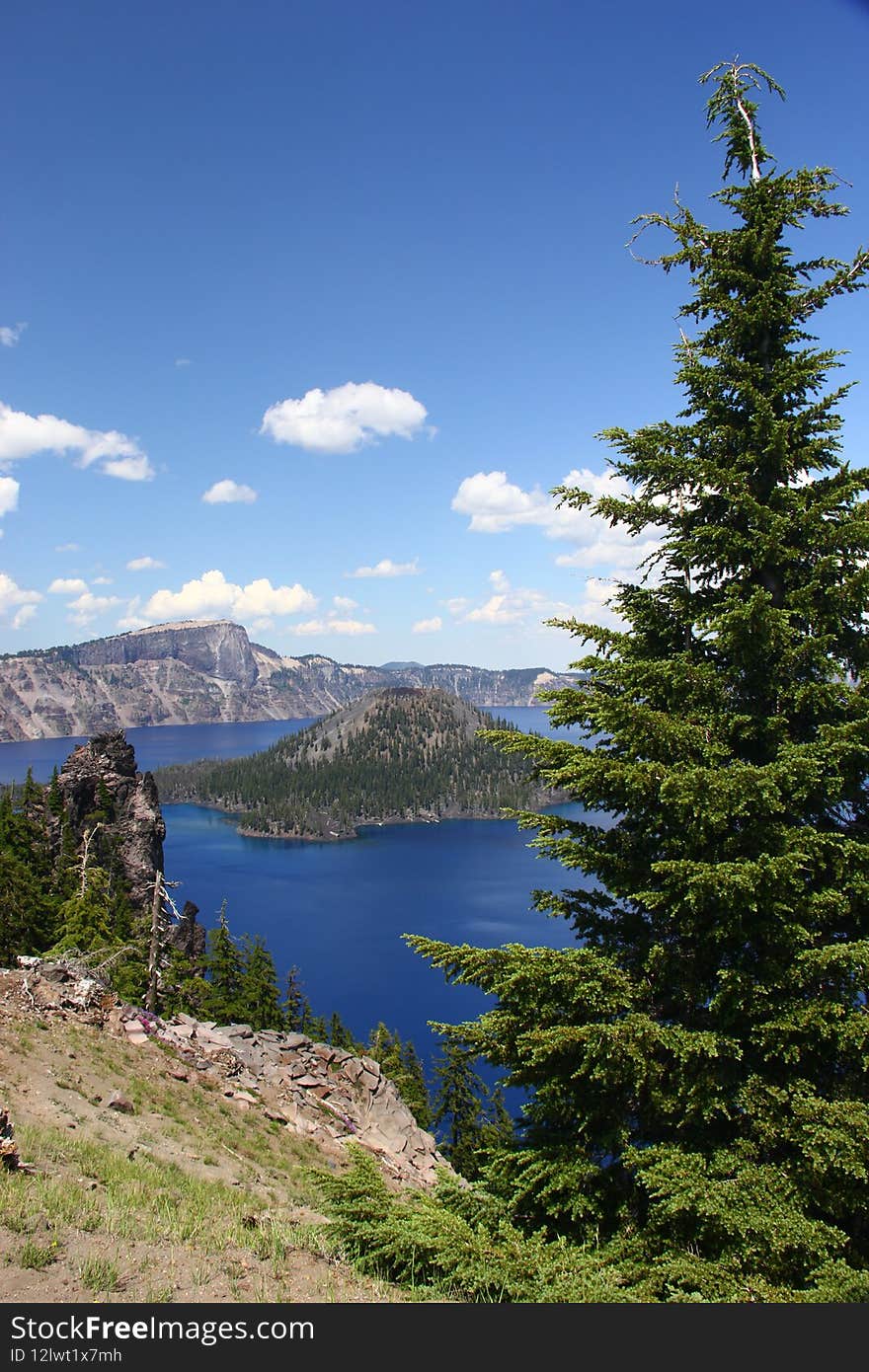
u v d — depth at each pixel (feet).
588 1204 30.94
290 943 492.95
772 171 36.45
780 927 30.73
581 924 38.27
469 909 575.79
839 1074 31.14
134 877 269.64
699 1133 31.73
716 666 37.27
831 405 35.60
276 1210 45.73
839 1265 26.05
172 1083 75.31
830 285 35.24
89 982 85.56
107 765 287.69
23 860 216.33
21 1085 58.23
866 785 35.17
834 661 33.53
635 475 38.63
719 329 37.09
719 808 31.09
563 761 37.55
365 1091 98.27
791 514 35.60
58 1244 28.96
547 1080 33.81
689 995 32.12
